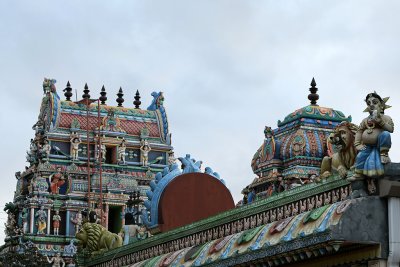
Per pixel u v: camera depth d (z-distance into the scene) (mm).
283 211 20000
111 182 73688
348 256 17750
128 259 28469
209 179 30141
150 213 29781
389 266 16875
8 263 61938
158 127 78562
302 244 17672
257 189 39469
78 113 75562
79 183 72562
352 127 18109
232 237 21281
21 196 73062
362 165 17156
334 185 18188
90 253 31922
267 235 19344
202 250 22344
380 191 17078
